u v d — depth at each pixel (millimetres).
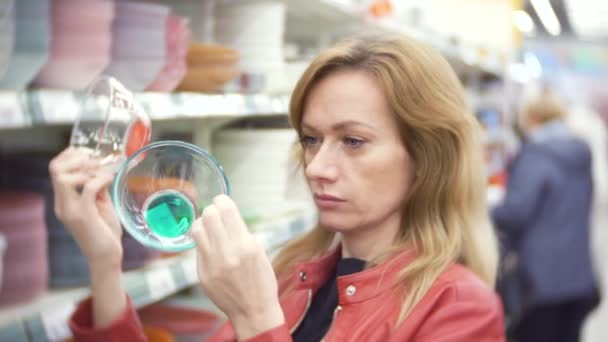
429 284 1104
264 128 2389
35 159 1445
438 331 1061
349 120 1089
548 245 3748
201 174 997
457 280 1110
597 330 5445
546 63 12258
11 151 1794
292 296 1327
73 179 1127
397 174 1135
